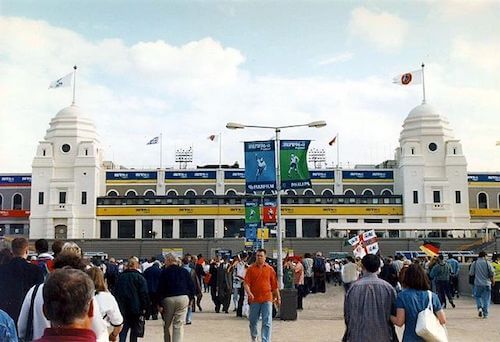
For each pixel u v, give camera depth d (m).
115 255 83.44
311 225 94.94
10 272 9.08
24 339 7.55
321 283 39.75
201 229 93.38
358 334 8.85
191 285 14.50
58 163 95.00
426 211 93.69
